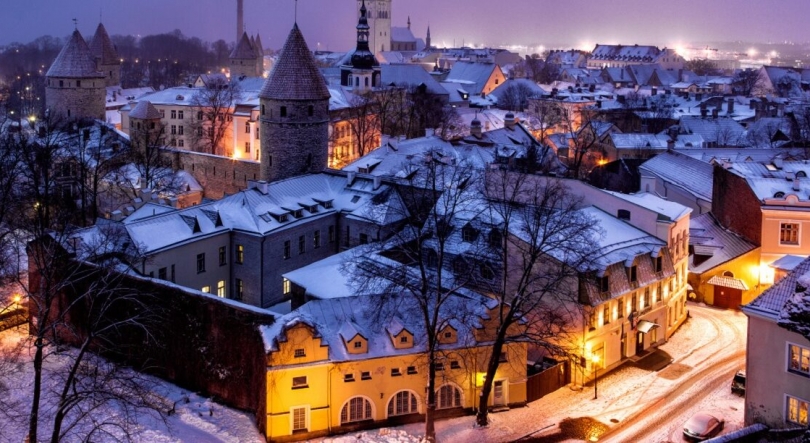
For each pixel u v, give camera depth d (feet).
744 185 275.39
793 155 358.02
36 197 313.12
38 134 417.08
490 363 187.62
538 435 185.98
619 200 244.42
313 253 287.89
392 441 181.16
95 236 234.58
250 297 270.87
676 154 356.38
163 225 252.62
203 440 181.98
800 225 263.90
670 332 246.88
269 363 180.24
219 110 522.06
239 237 269.03
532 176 253.03
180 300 209.05
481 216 225.56
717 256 278.05
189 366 209.15
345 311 198.59
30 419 169.17
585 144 444.96
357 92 593.42
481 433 186.70
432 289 211.20
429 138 396.78
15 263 278.67
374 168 337.93
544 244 200.03
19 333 236.43
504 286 192.65
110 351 222.48
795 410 169.37
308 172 329.93
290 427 183.42
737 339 243.81
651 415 195.21
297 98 328.70
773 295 174.09
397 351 189.57
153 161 395.75
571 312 212.43
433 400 180.86
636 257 227.40
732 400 201.67
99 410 192.65
